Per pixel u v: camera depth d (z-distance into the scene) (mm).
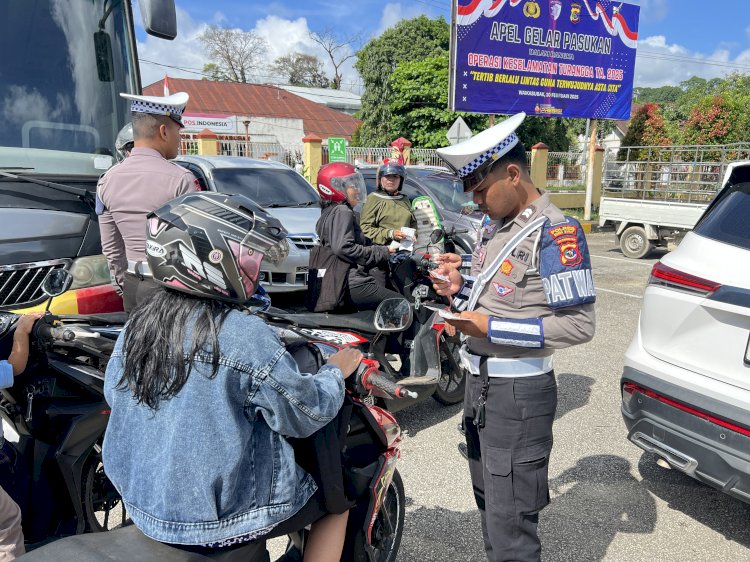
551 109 14102
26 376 2242
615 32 14445
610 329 6379
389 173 5027
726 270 2613
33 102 3676
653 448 2822
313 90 46625
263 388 1353
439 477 3438
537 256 1902
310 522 1689
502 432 2021
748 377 2471
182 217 1362
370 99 28844
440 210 8008
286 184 7992
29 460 2371
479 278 2033
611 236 13945
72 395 2367
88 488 2414
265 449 1444
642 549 2789
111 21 3994
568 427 4051
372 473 1982
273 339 1395
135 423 1396
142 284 2793
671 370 2750
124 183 2855
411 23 27688
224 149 15359
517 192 1959
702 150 12055
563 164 18562
